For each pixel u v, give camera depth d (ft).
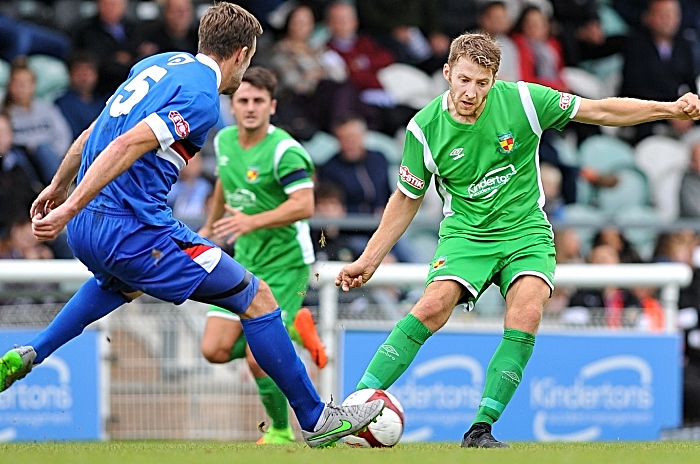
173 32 128.67
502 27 139.64
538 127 56.80
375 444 52.95
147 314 91.91
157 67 49.65
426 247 127.54
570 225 120.06
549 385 93.09
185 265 48.80
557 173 133.59
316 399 51.96
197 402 92.12
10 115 119.96
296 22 133.18
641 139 142.00
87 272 91.91
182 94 48.11
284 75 132.26
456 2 142.31
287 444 62.75
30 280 91.35
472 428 55.52
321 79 132.67
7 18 126.72
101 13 127.44
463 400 91.45
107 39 127.24
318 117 131.95
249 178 79.66
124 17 129.59
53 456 44.01
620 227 120.98
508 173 57.26
